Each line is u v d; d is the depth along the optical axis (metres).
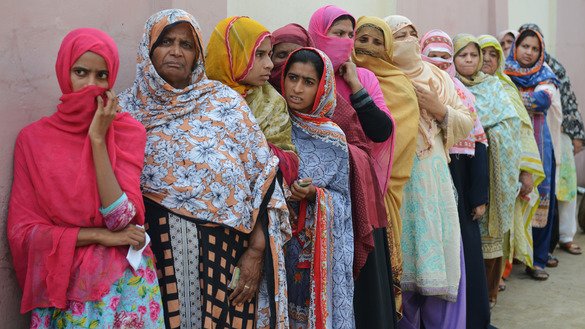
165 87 2.34
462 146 3.84
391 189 3.40
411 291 3.62
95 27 2.55
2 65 2.14
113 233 2.09
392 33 3.72
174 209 2.32
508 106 4.39
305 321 2.76
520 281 5.25
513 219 4.65
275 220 2.50
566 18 7.34
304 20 4.00
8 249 2.19
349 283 2.78
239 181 2.39
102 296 2.07
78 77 2.08
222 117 2.41
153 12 2.88
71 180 2.06
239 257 2.46
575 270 5.55
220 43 2.67
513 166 4.32
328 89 2.74
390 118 3.20
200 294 2.35
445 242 3.60
